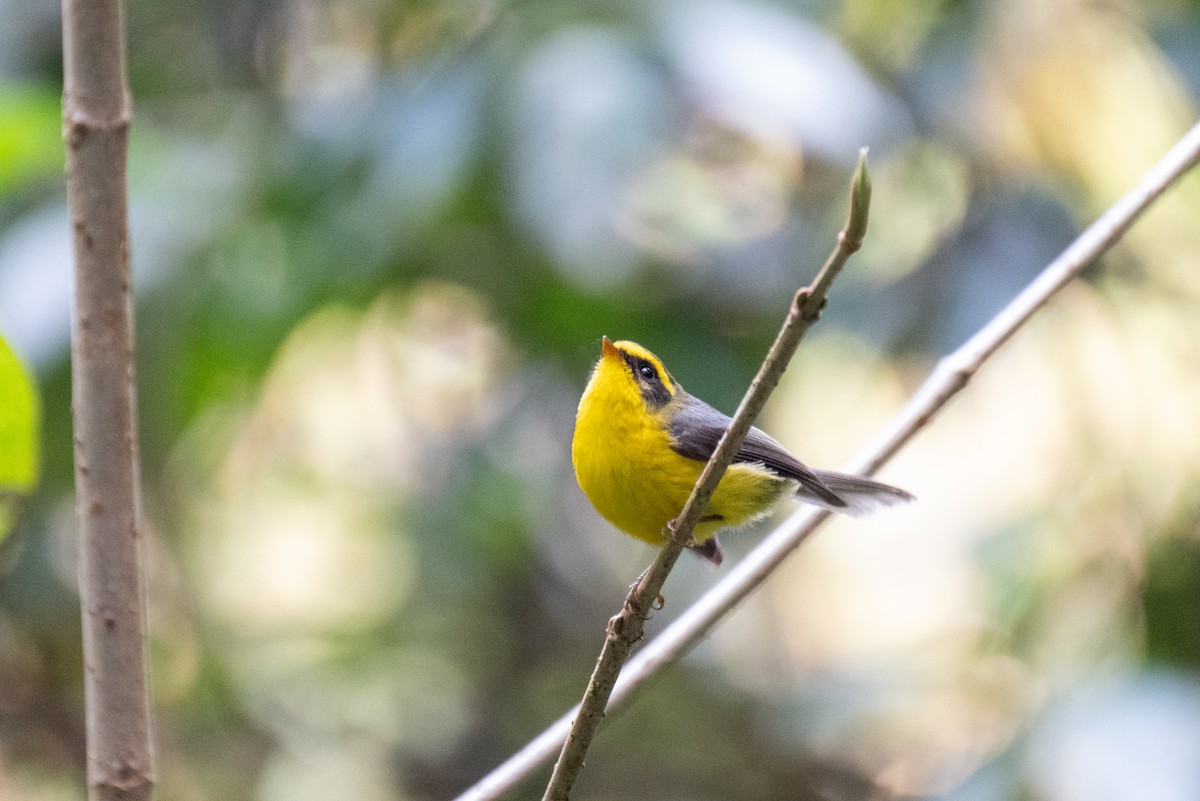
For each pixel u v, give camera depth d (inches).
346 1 511.5
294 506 557.0
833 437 538.0
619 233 361.1
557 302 418.6
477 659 544.4
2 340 197.8
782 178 450.3
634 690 253.4
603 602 560.4
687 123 397.4
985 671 463.8
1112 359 504.1
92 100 179.9
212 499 513.3
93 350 182.4
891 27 473.1
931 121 449.1
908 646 537.0
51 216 398.0
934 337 446.0
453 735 538.9
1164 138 484.1
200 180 415.8
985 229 454.6
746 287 425.4
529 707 546.0
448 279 441.1
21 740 500.7
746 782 553.3
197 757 512.7
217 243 401.1
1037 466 583.5
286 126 429.7
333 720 528.1
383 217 386.0
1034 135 457.1
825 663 595.8
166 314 396.2
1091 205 468.4
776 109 359.9
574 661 550.3
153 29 518.0
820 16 394.3
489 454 490.6
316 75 512.1
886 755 543.8
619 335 422.0
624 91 359.6
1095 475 487.5
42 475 427.2
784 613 609.9
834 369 508.4
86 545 183.2
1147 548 471.2
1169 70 474.6
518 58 375.9
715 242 422.3
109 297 182.5
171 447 436.8
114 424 182.9
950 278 450.3
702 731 558.3
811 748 535.2
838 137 364.5
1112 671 395.5
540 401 500.7
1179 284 486.6
